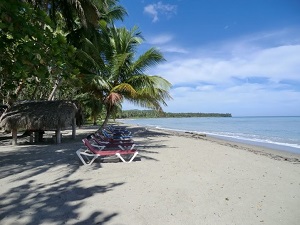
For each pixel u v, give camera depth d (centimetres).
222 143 1694
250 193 543
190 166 796
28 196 512
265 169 786
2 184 591
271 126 4388
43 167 762
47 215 422
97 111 3450
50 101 1369
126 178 645
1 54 311
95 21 1341
